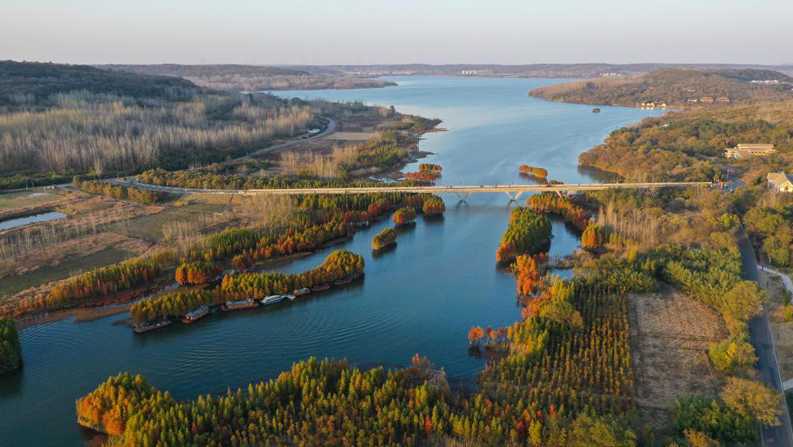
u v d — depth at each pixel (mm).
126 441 100562
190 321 156125
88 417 112375
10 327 137375
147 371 134125
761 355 129375
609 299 157000
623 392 116125
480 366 134375
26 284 171375
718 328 142500
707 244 188625
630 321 146875
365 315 161625
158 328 152875
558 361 127750
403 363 136625
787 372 122625
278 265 196375
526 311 155250
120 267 173125
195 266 177000
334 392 117062
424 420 105750
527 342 131875
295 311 163750
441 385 118750
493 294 175125
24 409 120438
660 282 170000
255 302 166125
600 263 178625
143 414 105875
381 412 107875
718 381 119875
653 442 97625
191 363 137375
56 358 139125
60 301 160625
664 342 136625
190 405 110938
